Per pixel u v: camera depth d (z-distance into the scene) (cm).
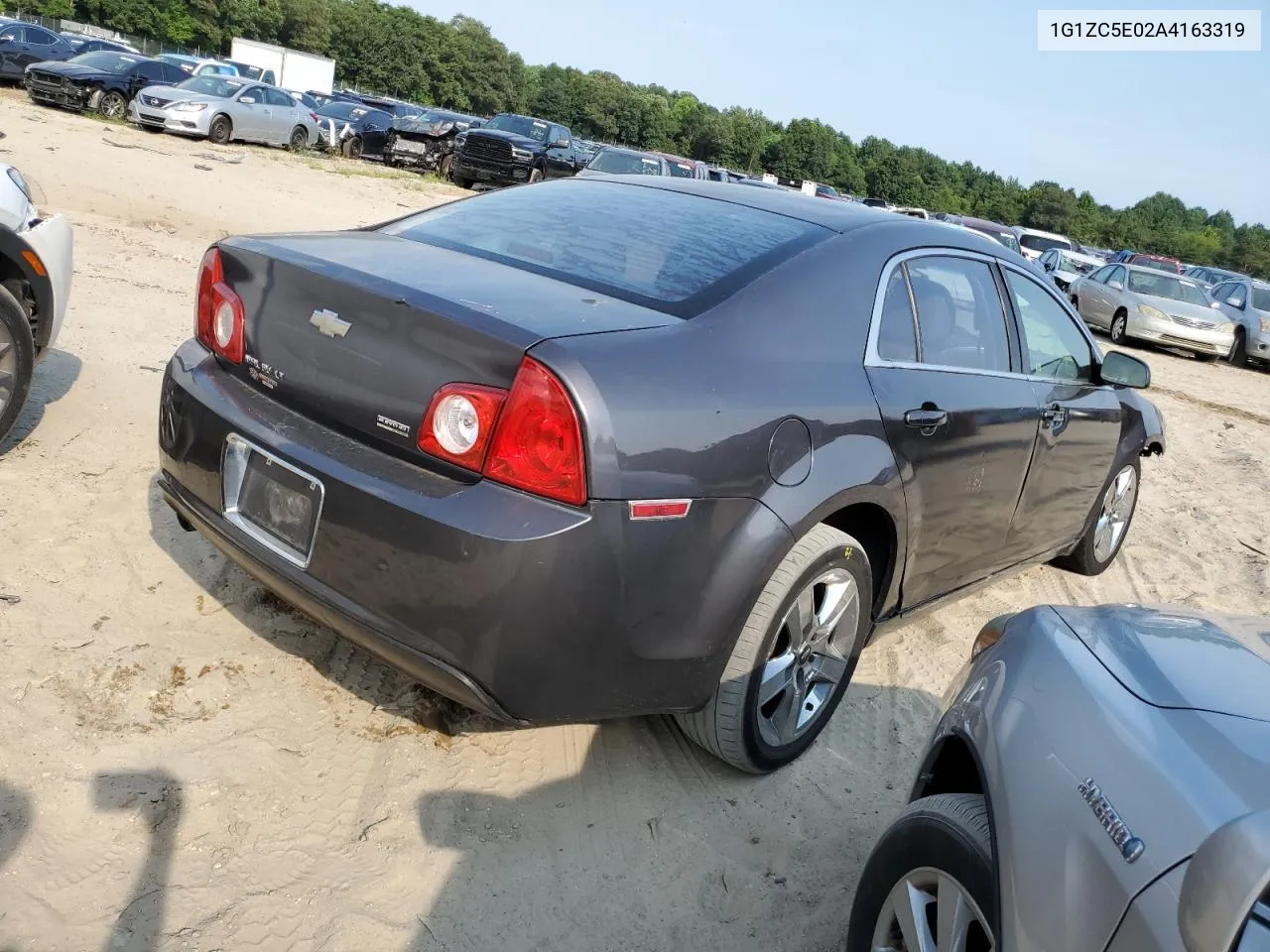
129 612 341
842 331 309
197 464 288
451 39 12756
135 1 9475
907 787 329
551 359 233
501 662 238
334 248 296
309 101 2764
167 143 1825
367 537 246
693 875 273
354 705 316
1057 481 435
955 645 443
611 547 239
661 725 335
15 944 217
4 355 418
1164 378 1463
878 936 212
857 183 14038
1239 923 134
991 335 385
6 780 259
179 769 275
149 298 739
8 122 1588
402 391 250
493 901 252
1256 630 227
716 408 258
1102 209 15038
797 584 286
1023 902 169
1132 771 170
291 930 234
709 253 307
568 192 369
